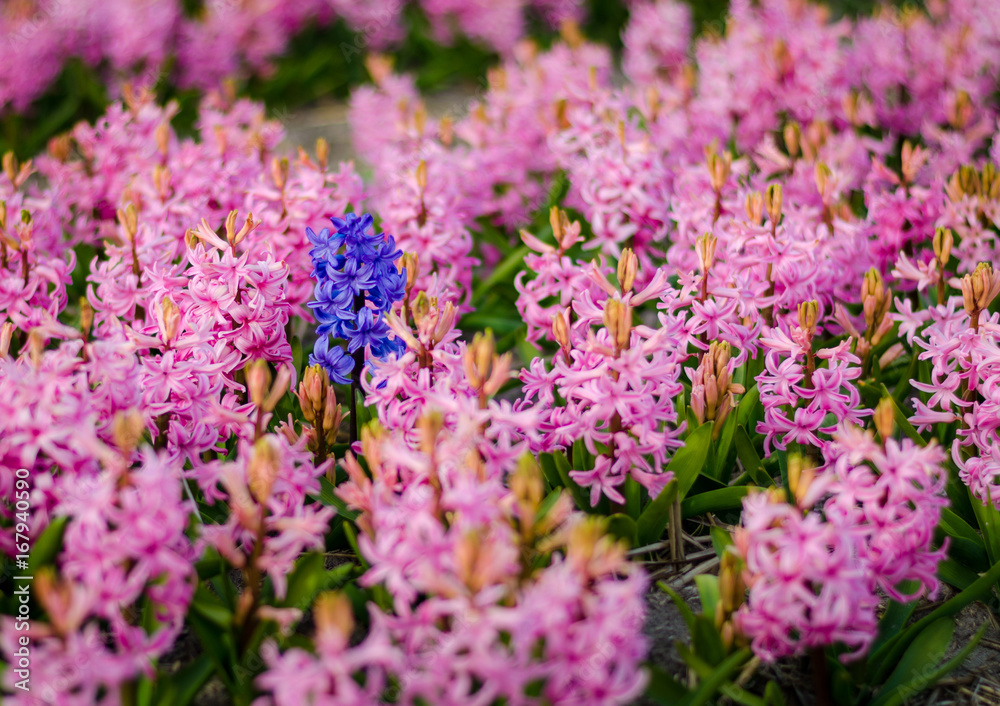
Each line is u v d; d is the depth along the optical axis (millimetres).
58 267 3357
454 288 3699
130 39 6949
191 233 2875
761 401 2914
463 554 1783
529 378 2723
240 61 7910
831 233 3742
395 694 2297
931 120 5371
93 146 4367
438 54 8555
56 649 1786
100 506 1945
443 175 3838
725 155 3590
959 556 2771
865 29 5773
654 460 2834
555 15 8891
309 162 3928
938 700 2500
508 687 1760
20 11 7047
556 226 3219
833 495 3160
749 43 5508
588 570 1903
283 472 2316
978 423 2734
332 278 2777
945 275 3861
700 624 2221
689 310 3250
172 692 2146
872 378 3354
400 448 2223
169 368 2543
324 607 1759
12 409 2203
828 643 2234
